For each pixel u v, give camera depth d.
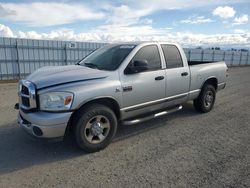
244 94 9.46
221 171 3.37
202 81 6.04
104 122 4.09
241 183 3.07
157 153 3.97
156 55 4.93
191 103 7.54
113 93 4.08
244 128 5.28
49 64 17.56
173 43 5.39
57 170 3.43
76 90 3.68
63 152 4.02
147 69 4.69
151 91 4.72
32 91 3.66
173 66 5.26
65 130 3.69
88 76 3.96
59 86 3.66
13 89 11.17
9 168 3.48
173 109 5.39
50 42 17.34
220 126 5.40
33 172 3.37
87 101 3.78
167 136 4.77
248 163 3.62
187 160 3.71
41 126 3.55
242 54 40.31
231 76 17.53
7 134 4.78
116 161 3.69
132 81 4.37
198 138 4.67
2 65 15.30
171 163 3.61
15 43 15.66
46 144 4.31
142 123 5.57
